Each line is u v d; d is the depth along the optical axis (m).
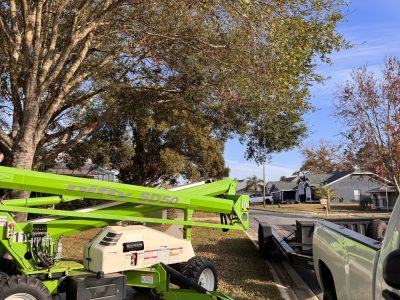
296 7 9.37
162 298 6.80
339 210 50.25
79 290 5.96
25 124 9.93
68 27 11.19
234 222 8.45
